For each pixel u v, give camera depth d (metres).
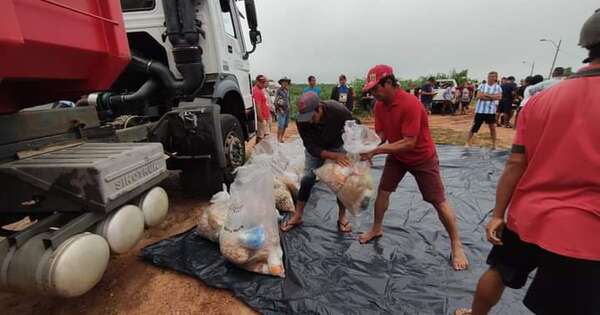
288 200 3.34
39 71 1.56
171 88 3.46
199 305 2.06
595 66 1.06
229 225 2.26
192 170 3.39
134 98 3.42
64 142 2.06
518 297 1.98
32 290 1.45
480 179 4.41
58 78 1.71
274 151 3.85
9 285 1.47
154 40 3.62
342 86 10.10
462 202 3.61
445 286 2.14
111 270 2.44
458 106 16.95
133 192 1.90
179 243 2.71
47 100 2.01
